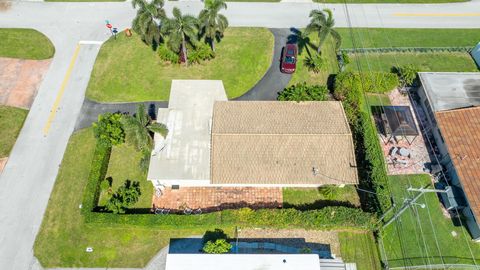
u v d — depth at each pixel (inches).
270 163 1375.5
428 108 1663.4
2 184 1450.5
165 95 1731.1
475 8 2170.3
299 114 1508.4
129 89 1747.0
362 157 1502.2
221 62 1856.5
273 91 1755.7
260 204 1423.5
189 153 1402.6
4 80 1761.8
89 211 1321.4
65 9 2091.5
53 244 1317.7
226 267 1151.6
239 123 1465.3
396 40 1988.2
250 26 2033.7
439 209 1421.0
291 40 1972.2
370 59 1900.8
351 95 1630.2
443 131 1499.8
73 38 1952.5
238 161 1374.3
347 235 1353.3
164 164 1371.8
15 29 1977.1
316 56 1891.0
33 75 1790.1
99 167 1422.2
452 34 2032.5
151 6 1609.3
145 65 1838.1
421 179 1494.8
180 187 1451.8
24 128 1610.5
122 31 1995.6
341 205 1422.2
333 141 1409.9
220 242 1252.5
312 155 1389.0
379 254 1301.7
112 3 2137.1
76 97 1717.5
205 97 1576.0
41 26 2001.7
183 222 1306.6
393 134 1530.5
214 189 1450.5
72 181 1465.3
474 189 1331.2
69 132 1604.3
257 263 1159.0
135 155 1528.1
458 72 1753.2
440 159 1547.7
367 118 1603.1
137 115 1342.3
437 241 1346.0
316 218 1305.4
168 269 1148.5
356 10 2143.2
